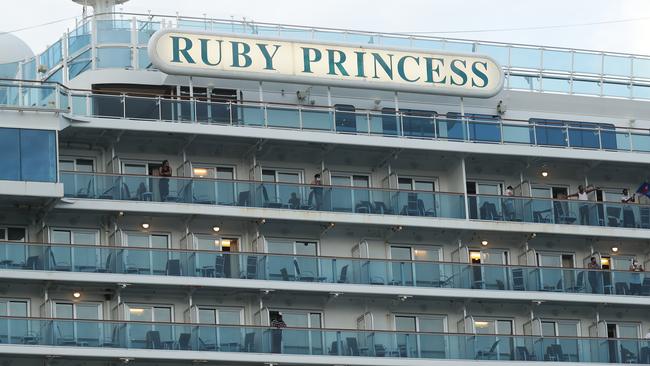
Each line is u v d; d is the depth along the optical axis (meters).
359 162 167.62
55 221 157.00
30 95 155.88
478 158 169.50
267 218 160.50
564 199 170.88
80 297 155.88
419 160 168.75
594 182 174.88
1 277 151.50
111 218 158.12
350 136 163.88
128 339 153.12
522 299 165.62
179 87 163.75
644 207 172.62
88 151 159.88
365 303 163.25
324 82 164.62
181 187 159.12
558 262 171.38
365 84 165.75
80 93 157.75
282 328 157.62
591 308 169.88
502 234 168.62
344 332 159.62
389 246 166.12
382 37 172.38
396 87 166.62
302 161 165.75
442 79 168.12
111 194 156.88
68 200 155.00
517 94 174.88
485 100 173.50
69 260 154.00
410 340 161.25
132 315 156.88
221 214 159.12
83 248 154.62
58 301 155.12
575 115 176.12
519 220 168.50
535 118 174.25
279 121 162.75
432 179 169.62
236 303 159.88
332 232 164.88
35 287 154.75
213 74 161.75
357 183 167.50
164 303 158.00
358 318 163.00
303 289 159.38
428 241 167.25
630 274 169.88
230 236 161.75
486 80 169.50
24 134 154.12
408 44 173.38
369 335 160.38
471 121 168.88
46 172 153.88
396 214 164.50
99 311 156.25
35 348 150.25
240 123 161.50
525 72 176.62
